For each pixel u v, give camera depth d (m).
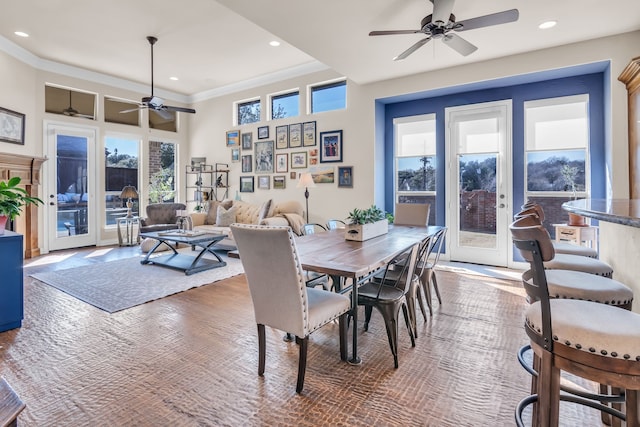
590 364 1.08
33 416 1.70
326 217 5.91
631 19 3.39
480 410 1.75
